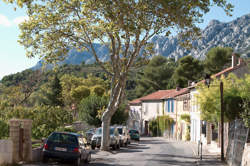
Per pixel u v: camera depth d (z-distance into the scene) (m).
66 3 22.25
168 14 19.91
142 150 29.28
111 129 30.81
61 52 24.11
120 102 27.19
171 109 55.50
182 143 40.38
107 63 28.44
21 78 86.12
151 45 26.55
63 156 15.91
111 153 25.42
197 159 21.84
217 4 19.91
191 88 43.22
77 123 41.66
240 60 38.22
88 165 17.28
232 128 20.06
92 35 25.00
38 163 15.91
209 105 26.58
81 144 17.00
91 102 43.25
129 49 26.75
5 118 24.61
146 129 66.69
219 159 21.78
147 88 93.94
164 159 21.38
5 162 13.88
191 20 21.03
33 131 25.88
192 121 44.03
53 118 27.05
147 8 19.89
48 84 68.62
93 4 20.17
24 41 22.92
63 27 23.23
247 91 22.47
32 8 22.20
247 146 14.73
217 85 26.55
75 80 73.69
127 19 19.52
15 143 15.15
